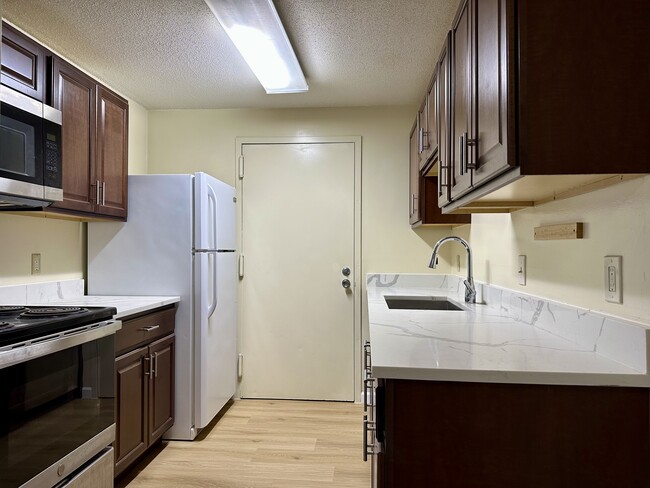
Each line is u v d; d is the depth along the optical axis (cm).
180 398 277
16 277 240
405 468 115
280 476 236
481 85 133
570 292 149
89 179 245
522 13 110
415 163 309
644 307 112
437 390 115
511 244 207
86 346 177
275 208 363
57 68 218
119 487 224
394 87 317
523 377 112
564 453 112
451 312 211
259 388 362
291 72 273
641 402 110
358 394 355
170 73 293
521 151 109
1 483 135
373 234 357
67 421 165
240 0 196
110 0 207
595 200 132
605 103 108
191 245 279
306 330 360
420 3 209
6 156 172
